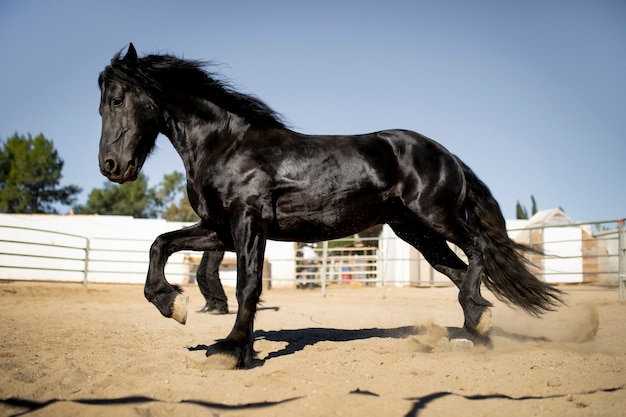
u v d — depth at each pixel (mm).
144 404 2961
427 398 3076
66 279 22734
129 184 52812
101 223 23188
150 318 8250
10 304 10453
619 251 11984
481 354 4676
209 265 9227
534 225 24547
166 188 58750
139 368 4008
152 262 4570
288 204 4629
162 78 4754
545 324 7215
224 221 4535
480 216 5418
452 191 5129
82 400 3053
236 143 4633
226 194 4477
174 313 4445
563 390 3354
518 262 5465
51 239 22781
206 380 3627
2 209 43531
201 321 7996
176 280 22109
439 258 5707
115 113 4652
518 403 3018
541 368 3998
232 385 3496
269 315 9367
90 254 22875
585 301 11508
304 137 4859
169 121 4832
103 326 6953
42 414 2803
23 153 43812
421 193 5035
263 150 4602
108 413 2818
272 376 3770
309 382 3592
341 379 3703
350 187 4781
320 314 9672
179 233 4723
